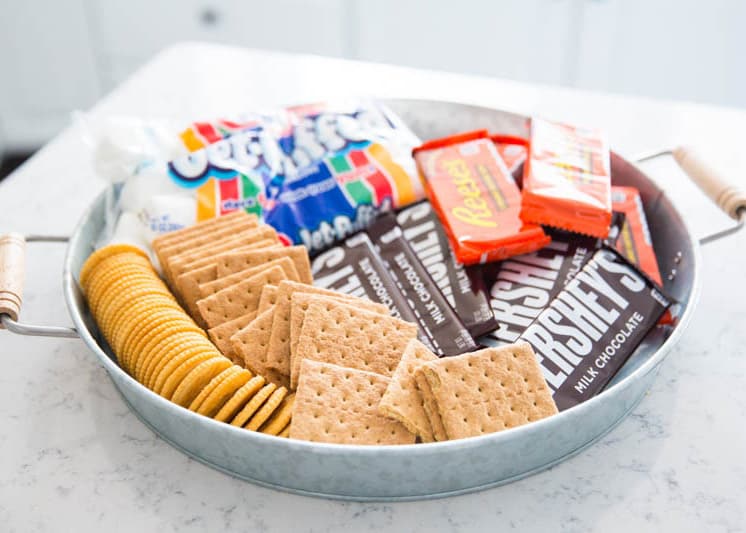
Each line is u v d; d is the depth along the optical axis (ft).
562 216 2.85
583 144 3.13
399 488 2.06
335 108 3.41
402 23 6.46
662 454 2.26
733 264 3.00
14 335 2.71
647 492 2.15
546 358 2.52
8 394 2.48
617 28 6.03
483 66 6.53
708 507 2.12
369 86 4.25
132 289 2.56
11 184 3.53
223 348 2.47
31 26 6.70
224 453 2.08
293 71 4.44
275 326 2.44
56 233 3.24
